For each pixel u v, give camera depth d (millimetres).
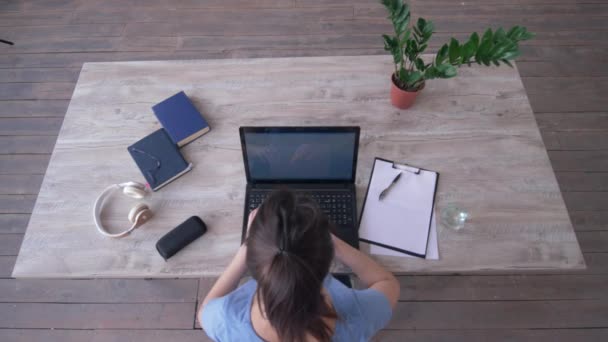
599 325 1599
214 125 1288
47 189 1174
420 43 1173
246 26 2531
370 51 2404
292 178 1136
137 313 1654
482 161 1195
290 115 1305
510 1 2576
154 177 1165
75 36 2518
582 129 2068
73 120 1312
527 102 1313
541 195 1129
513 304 1641
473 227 1079
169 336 1607
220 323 817
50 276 1045
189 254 1058
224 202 1139
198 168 1204
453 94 1338
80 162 1223
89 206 1144
